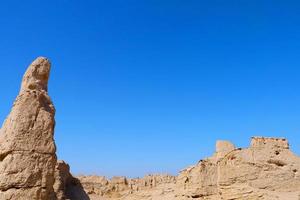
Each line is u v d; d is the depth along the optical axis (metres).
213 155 44.03
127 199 64.25
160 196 54.81
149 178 80.50
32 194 12.05
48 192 12.73
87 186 73.75
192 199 39.72
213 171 40.06
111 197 71.56
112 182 77.12
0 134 13.09
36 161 12.40
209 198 38.66
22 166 12.12
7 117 13.27
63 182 33.69
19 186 11.97
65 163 34.97
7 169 11.95
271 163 38.69
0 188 11.83
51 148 12.81
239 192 36.69
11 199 11.75
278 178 37.56
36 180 12.24
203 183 39.66
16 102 13.02
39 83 13.64
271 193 36.03
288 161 38.84
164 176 81.19
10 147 12.21
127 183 79.06
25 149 12.33
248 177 37.66
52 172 12.81
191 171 42.72
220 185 38.41
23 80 13.59
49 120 13.04
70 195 35.81
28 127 12.57
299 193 35.94
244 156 38.72
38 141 12.63
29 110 12.77
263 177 37.56
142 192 63.69
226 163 38.88
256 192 36.06
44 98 13.51
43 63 13.91
